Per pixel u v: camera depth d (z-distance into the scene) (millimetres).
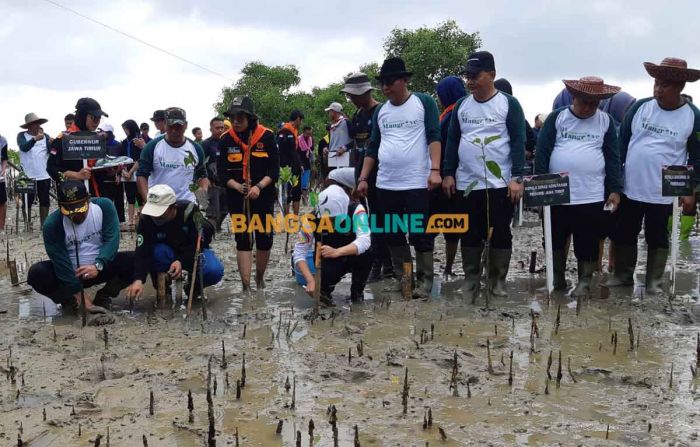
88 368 4543
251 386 4152
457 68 42406
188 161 6605
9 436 3535
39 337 5320
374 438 3443
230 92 57562
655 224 6371
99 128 11797
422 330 5078
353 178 6297
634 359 4555
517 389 4055
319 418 3688
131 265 6320
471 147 6238
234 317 5750
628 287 6773
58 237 5914
